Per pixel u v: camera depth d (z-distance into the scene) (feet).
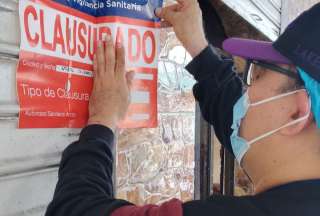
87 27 4.30
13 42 3.57
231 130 4.30
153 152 6.36
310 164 3.22
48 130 3.99
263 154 3.43
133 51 4.59
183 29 5.10
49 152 4.02
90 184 3.53
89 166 3.68
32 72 3.74
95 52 4.39
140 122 4.67
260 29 8.28
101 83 4.28
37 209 3.96
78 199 3.40
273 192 3.13
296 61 3.10
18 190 3.74
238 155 3.72
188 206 3.20
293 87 3.25
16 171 3.69
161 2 4.92
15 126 3.64
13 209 3.70
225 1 6.18
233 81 4.94
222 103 4.87
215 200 3.20
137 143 5.91
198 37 5.17
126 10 4.49
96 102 4.24
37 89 3.79
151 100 4.79
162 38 6.41
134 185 5.90
